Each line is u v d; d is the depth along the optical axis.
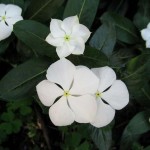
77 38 0.19
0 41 0.22
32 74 0.20
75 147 0.24
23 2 0.23
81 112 0.18
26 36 0.19
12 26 0.21
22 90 0.20
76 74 0.18
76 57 0.20
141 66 0.20
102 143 0.21
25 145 0.28
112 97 0.19
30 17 0.22
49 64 0.20
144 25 0.25
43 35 0.20
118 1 0.29
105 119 0.19
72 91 0.18
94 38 0.21
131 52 0.24
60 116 0.18
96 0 0.21
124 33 0.25
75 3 0.21
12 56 0.26
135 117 0.23
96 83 0.18
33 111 0.28
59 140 0.28
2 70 0.28
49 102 0.18
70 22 0.19
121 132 0.27
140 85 0.21
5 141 0.28
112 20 0.25
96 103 0.18
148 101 0.22
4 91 0.19
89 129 0.21
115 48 0.26
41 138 0.28
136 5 0.30
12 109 0.26
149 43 0.23
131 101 0.25
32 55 0.23
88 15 0.21
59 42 0.19
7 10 0.21
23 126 0.28
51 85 0.18
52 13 0.22
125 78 0.21
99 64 0.20
